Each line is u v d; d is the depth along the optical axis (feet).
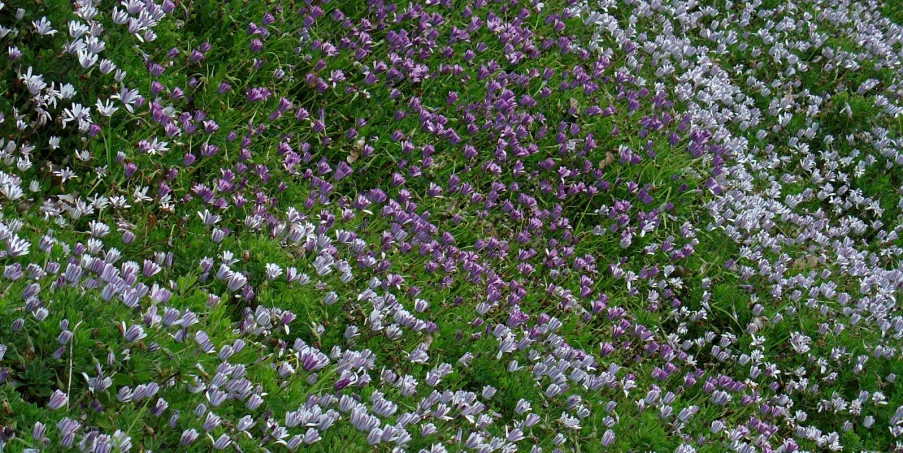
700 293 15.37
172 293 11.15
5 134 11.73
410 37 15.38
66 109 11.75
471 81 15.43
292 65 14.05
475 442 11.39
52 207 11.55
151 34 12.44
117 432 9.84
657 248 15.29
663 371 13.83
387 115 14.57
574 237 14.82
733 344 15.23
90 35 12.12
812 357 15.14
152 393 10.16
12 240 10.44
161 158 12.54
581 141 15.70
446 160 14.64
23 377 9.98
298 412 10.55
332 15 14.67
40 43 12.22
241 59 13.73
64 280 10.46
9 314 10.07
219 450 10.21
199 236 12.08
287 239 12.42
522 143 15.47
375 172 14.16
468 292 13.43
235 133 13.00
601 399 13.01
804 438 14.32
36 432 9.56
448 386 12.29
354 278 12.60
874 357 15.39
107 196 11.96
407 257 13.23
